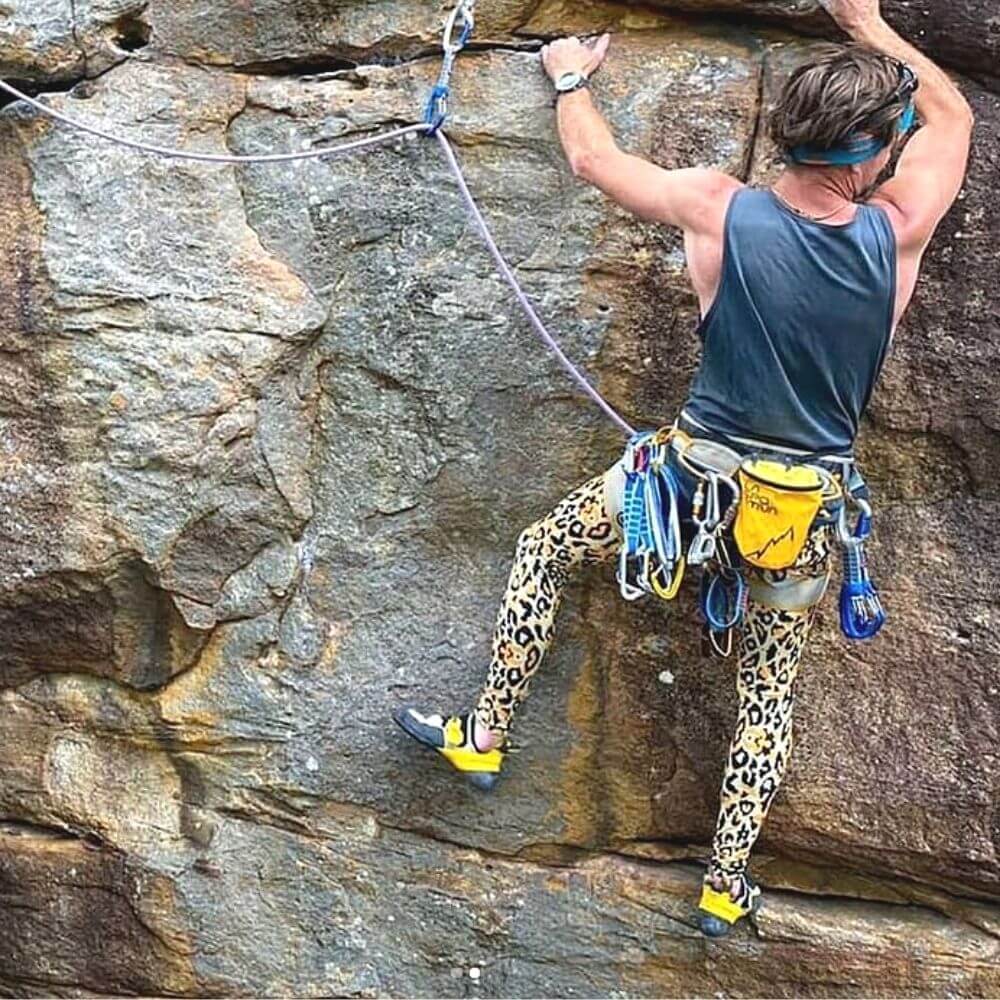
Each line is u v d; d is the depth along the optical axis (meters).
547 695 3.80
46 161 3.68
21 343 3.71
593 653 3.76
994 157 3.33
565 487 3.67
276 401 3.71
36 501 3.79
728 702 3.69
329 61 3.67
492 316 3.61
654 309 3.53
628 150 3.48
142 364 3.67
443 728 3.66
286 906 3.99
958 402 3.42
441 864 3.92
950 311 3.39
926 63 3.09
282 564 3.81
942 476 3.50
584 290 3.56
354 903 3.96
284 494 3.75
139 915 4.07
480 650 3.78
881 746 3.60
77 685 4.02
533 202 3.57
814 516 3.04
